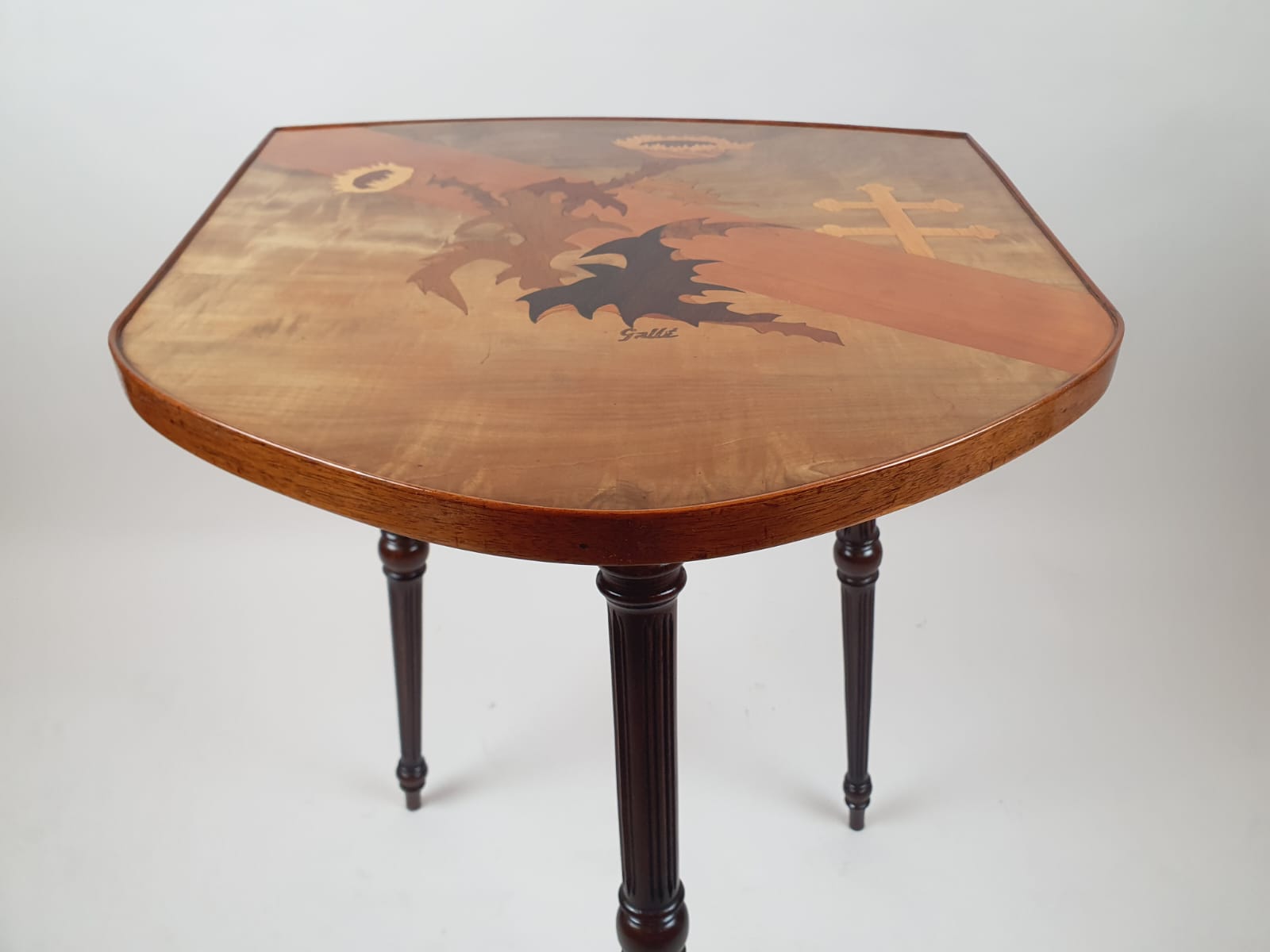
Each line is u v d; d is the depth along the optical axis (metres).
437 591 2.07
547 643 1.96
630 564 0.71
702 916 1.47
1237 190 1.96
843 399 0.82
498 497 0.70
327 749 1.74
